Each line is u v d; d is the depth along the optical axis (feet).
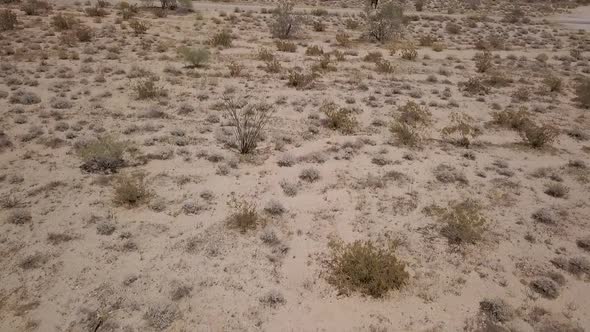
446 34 115.34
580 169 43.14
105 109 49.73
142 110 50.16
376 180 38.06
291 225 31.86
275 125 48.70
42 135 42.47
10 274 25.77
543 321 24.71
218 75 65.16
